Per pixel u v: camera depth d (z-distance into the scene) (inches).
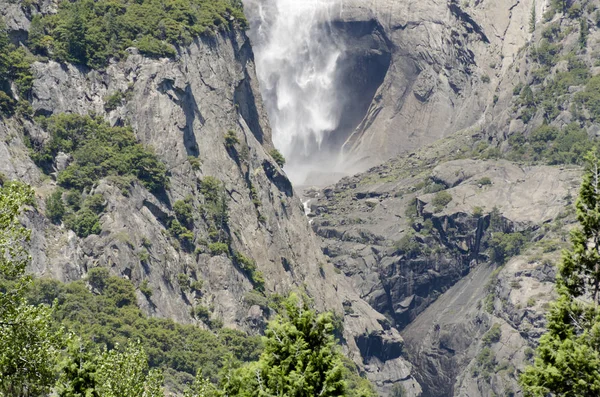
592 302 6825.8
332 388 6387.8
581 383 6299.2
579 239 6865.2
